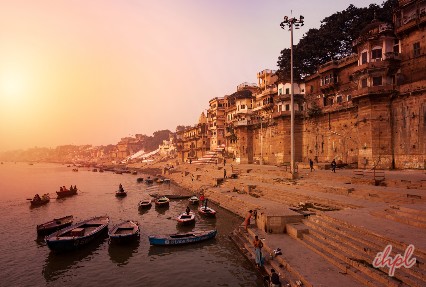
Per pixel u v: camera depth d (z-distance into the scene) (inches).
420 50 1294.3
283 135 1999.3
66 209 1524.4
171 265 729.0
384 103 1298.0
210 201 1520.7
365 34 1460.4
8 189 2482.8
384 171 1229.1
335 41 2170.3
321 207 869.2
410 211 626.5
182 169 3174.2
